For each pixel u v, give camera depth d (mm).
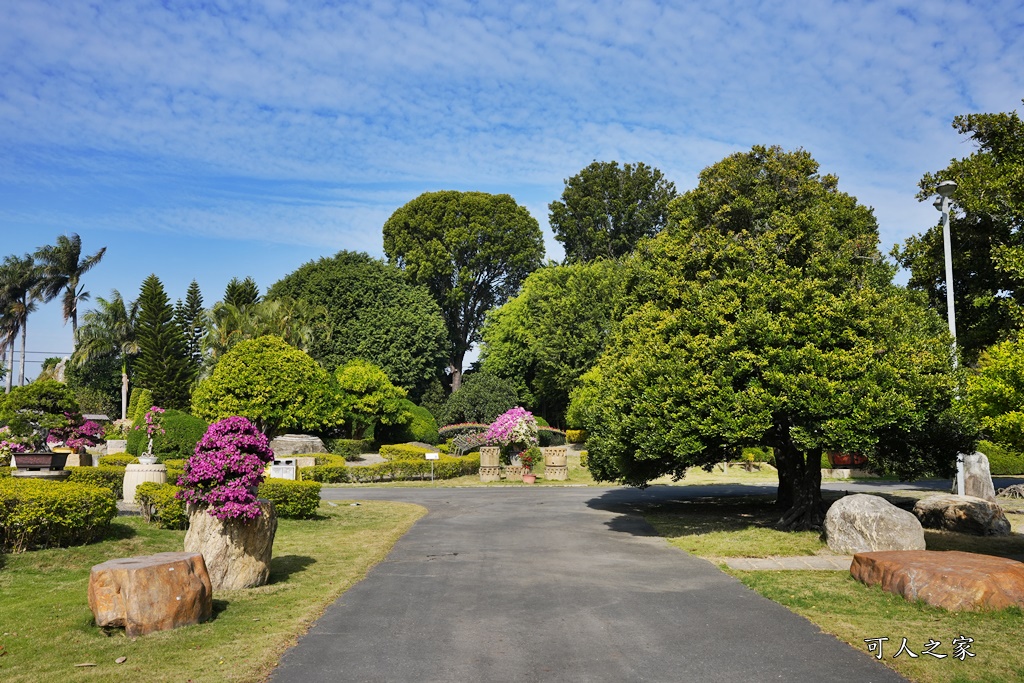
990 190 23688
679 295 16969
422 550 12578
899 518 11445
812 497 15188
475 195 60031
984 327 25219
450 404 48750
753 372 13953
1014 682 5773
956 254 25953
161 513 13258
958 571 8172
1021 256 22375
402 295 52781
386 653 6648
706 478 32812
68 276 63000
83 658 6387
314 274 53062
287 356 35781
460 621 7777
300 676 6016
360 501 21078
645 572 10508
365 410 43938
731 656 6516
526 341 52750
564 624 7641
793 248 15555
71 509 10953
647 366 14289
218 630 7336
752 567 10766
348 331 50625
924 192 26172
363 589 9406
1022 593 7895
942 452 14836
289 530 14891
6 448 18672
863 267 15812
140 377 47844
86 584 9219
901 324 14117
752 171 18594
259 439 9539
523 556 11930
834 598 8547
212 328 47531
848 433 12453
